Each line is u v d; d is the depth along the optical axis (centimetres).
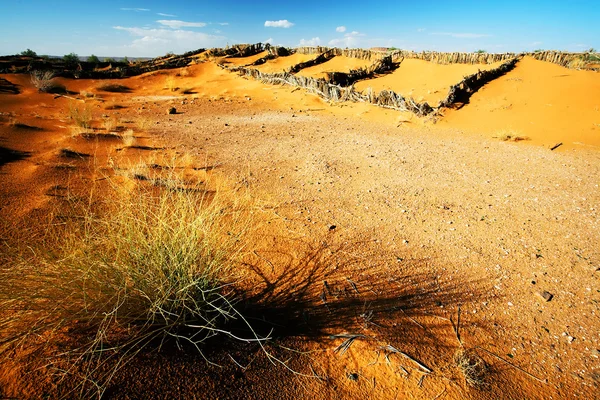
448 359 250
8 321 200
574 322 297
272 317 274
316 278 336
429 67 2089
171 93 2103
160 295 230
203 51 3706
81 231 331
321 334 261
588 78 1473
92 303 218
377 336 264
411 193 589
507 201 564
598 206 547
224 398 197
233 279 318
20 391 172
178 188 513
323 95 1808
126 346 212
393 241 424
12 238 340
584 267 380
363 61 2517
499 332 282
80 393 176
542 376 242
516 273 366
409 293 325
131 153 728
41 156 624
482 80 1625
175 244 257
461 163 785
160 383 194
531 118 1242
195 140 915
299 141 960
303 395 210
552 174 714
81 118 977
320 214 490
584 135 1065
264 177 636
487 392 226
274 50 3225
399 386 224
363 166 738
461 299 322
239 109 1586
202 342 232
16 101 1477
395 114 1422
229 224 425
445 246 417
